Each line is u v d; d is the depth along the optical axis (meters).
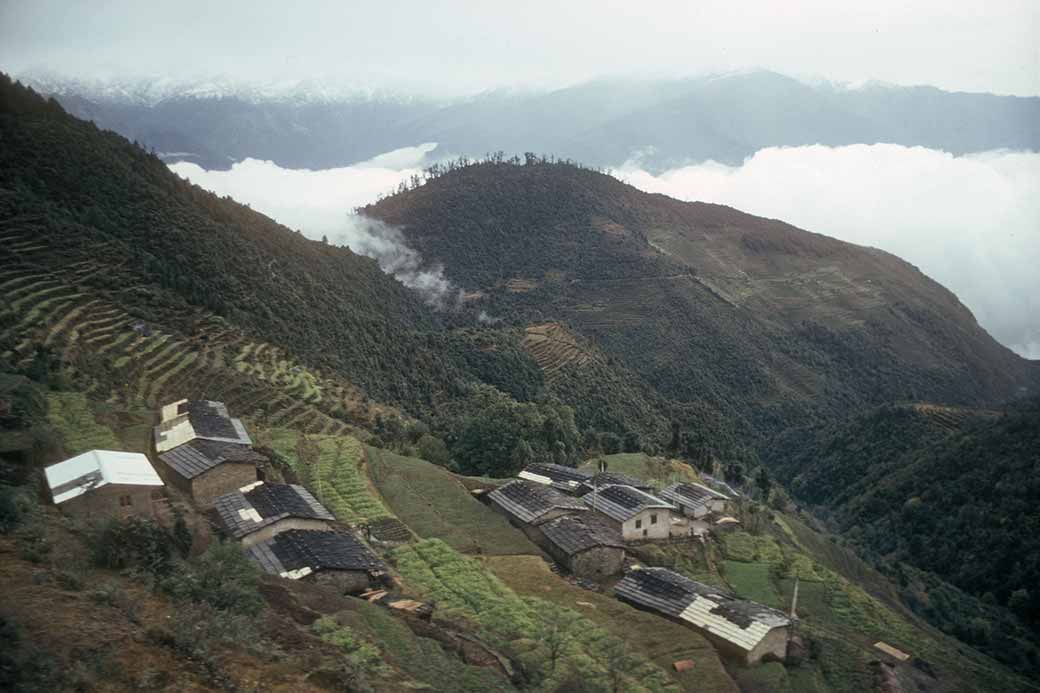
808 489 164.50
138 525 30.31
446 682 29.53
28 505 33.09
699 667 40.94
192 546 41.06
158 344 89.88
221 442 59.00
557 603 46.53
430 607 40.22
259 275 131.25
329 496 59.31
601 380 169.50
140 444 60.06
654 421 153.12
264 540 46.00
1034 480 114.00
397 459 73.19
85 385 71.56
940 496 125.50
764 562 67.81
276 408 86.81
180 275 110.56
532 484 67.62
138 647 21.81
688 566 62.28
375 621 34.56
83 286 96.31
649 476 89.75
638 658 40.19
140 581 27.34
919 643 59.53
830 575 68.50
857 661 51.28
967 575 106.25
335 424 86.81
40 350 71.44
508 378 159.00
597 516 65.31
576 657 38.34
